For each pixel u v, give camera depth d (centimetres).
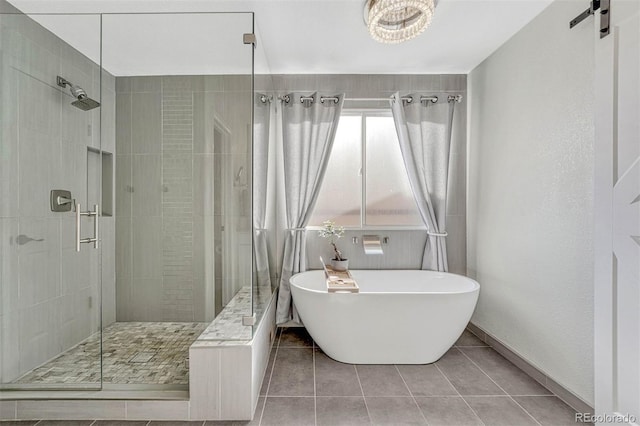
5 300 202
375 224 339
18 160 204
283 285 314
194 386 185
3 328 201
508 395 211
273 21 233
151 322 222
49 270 205
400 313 244
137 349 222
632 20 153
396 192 340
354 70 318
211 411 186
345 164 339
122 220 221
